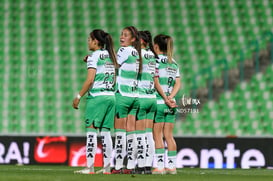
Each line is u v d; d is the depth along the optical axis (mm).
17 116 64625
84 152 48094
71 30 74812
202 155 48250
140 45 31391
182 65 69375
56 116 64562
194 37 73188
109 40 30469
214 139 48312
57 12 77125
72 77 68562
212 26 74500
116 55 31844
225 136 48250
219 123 62906
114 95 30750
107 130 30812
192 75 68375
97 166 46875
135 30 31234
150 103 32125
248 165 48094
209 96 65375
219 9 76688
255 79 67125
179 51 71188
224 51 71062
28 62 70562
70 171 33969
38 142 48344
